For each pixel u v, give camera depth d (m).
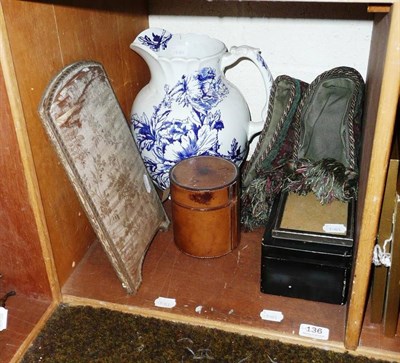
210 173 0.84
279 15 0.98
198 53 0.92
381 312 0.73
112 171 0.79
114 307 0.79
